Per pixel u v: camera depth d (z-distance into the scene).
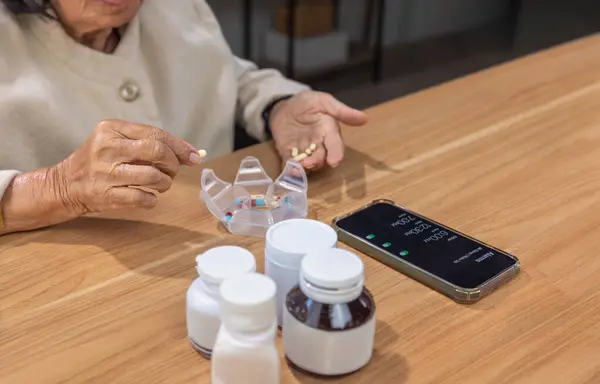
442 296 0.61
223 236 0.70
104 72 0.95
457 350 0.55
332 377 0.52
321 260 0.50
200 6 1.11
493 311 0.60
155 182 0.68
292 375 0.52
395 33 3.15
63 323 0.58
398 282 0.63
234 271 0.51
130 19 0.92
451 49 3.12
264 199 0.75
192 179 0.81
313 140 0.88
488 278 0.62
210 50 1.09
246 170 0.80
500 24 3.38
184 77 1.06
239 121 1.15
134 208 0.75
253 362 0.47
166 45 1.03
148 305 0.60
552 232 0.72
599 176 0.83
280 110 1.00
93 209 0.71
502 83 1.11
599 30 3.23
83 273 0.64
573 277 0.65
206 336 0.53
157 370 0.53
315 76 2.79
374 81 2.78
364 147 0.90
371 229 0.70
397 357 0.54
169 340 0.56
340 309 0.50
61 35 0.91
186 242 0.69
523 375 0.53
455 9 3.30
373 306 0.52
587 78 1.13
